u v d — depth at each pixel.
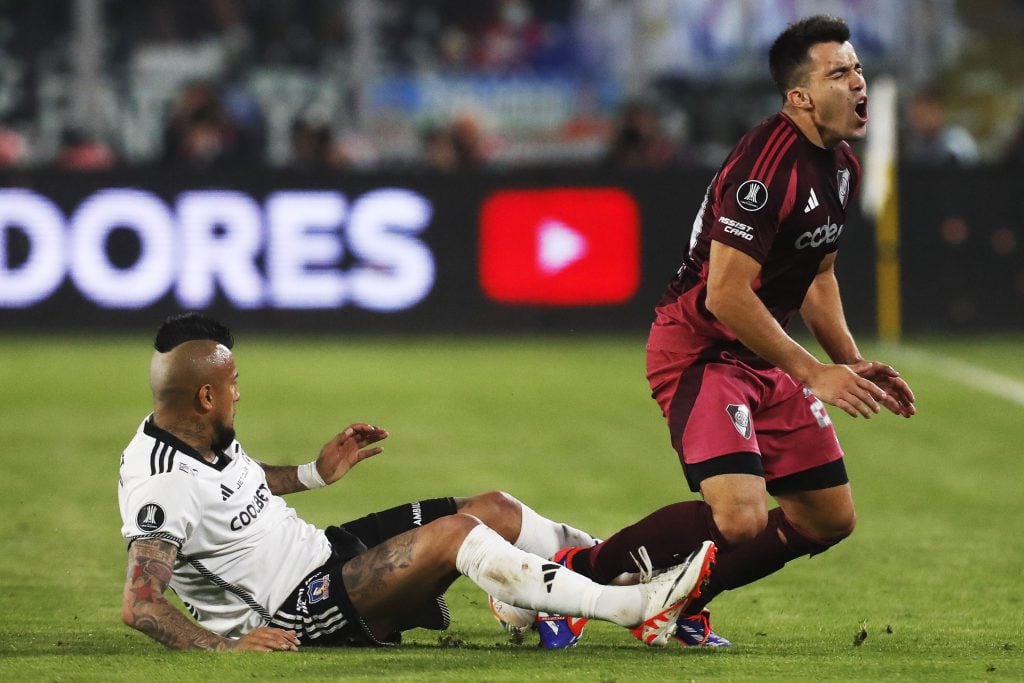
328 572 16.88
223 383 16.83
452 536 16.62
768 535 19.03
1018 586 22.64
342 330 55.94
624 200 55.47
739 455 17.92
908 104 61.34
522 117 66.31
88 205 55.25
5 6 65.19
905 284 55.59
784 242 18.27
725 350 18.67
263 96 65.94
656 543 17.83
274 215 55.47
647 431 38.47
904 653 17.28
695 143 63.47
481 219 55.75
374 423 39.25
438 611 17.62
